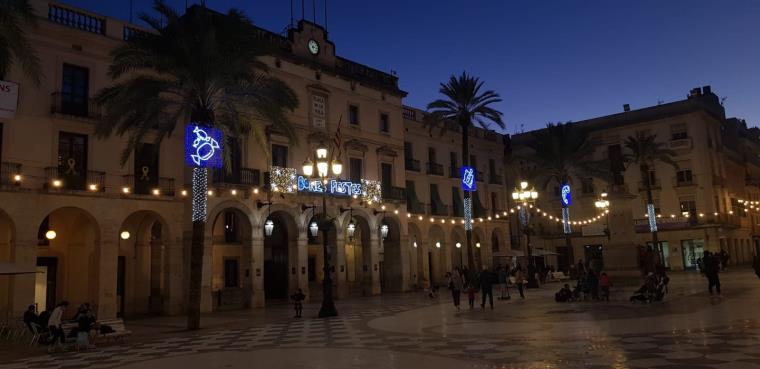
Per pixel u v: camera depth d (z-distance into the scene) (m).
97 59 26.03
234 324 21.38
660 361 10.07
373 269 37.88
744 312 16.58
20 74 23.42
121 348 15.83
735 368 9.20
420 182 44.88
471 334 15.14
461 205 48.59
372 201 38.06
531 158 48.12
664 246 57.34
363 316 22.22
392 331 16.73
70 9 25.34
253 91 22.44
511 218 56.00
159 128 24.95
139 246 29.50
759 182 73.81
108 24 26.64
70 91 25.16
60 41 24.88
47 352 15.54
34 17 17.28
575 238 61.47
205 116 21.52
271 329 18.98
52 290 26.61
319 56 36.84
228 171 25.98
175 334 18.80
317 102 35.91
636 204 59.09
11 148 22.86
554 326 15.84
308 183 33.56
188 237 28.16
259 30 33.44
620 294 26.55
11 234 22.69
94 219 24.86
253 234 30.92
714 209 55.62
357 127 38.44
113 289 25.02
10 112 15.91
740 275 36.81
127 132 26.55
